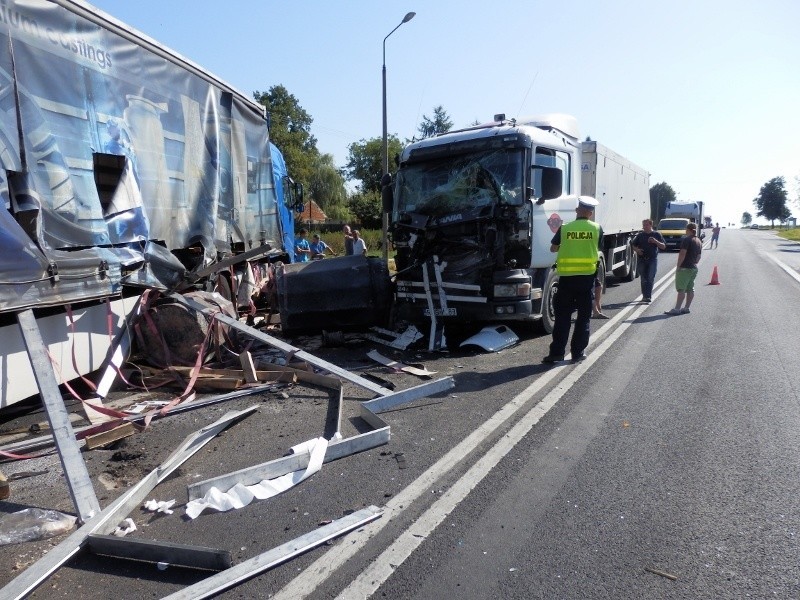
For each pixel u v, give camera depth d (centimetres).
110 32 645
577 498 397
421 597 299
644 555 331
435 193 878
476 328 960
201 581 307
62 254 544
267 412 589
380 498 403
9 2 508
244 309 996
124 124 664
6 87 501
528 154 841
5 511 402
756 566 318
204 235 852
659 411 564
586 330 755
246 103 1018
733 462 448
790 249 3650
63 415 445
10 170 498
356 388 657
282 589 306
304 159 5631
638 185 1783
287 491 418
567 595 298
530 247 846
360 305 888
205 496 404
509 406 586
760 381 654
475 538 351
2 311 473
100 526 359
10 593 299
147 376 683
